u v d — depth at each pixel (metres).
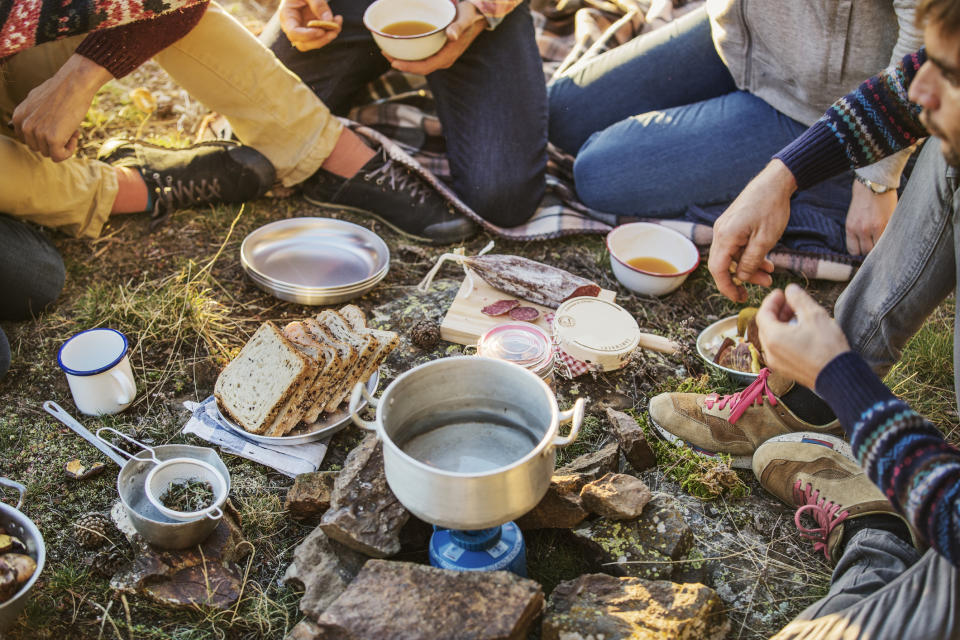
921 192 1.66
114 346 2.13
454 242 2.85
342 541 1.73
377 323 2.48
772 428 2.04
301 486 1.86
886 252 1.77
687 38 2.91
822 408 1.99
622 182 2.81
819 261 2.66
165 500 1.79
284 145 2.77
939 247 1.64
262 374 2.01
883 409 1.27
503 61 2.75
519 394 1.68
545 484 1.55
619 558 1.77
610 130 2.87
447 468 1.71
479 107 2.78
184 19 2.32
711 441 2.08
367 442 1.88
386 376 2.29
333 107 3.02
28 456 2.01
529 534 1.89
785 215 1.83
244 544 1.82
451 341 2.42
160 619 1.70
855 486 1.85
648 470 2.06
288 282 2.54
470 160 2.81
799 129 2.62
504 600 1.53
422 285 2.57
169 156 2.75
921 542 1.67
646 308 2.60
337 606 1.54
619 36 3.21
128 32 2.20
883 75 1.69
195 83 2.64
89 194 2.59
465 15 2.56
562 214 2.93
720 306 2.65
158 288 2.55
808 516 1.96
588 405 2.23
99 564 1.76
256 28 3.66
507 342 2.19
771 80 2.62
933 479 1.21
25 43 1.75
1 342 2.13
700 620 1.60
